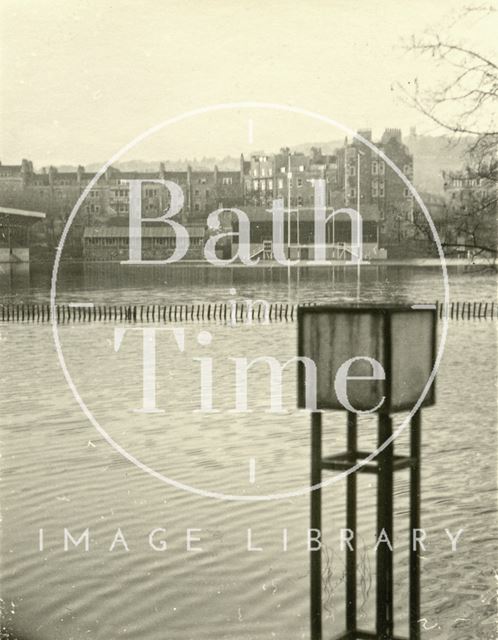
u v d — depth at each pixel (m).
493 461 13.39
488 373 25.83
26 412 20.17
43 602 8.47
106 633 8.16
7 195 100.94
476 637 7.41
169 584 9.00
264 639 8.16
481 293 58.38
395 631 7.50
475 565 8.77
